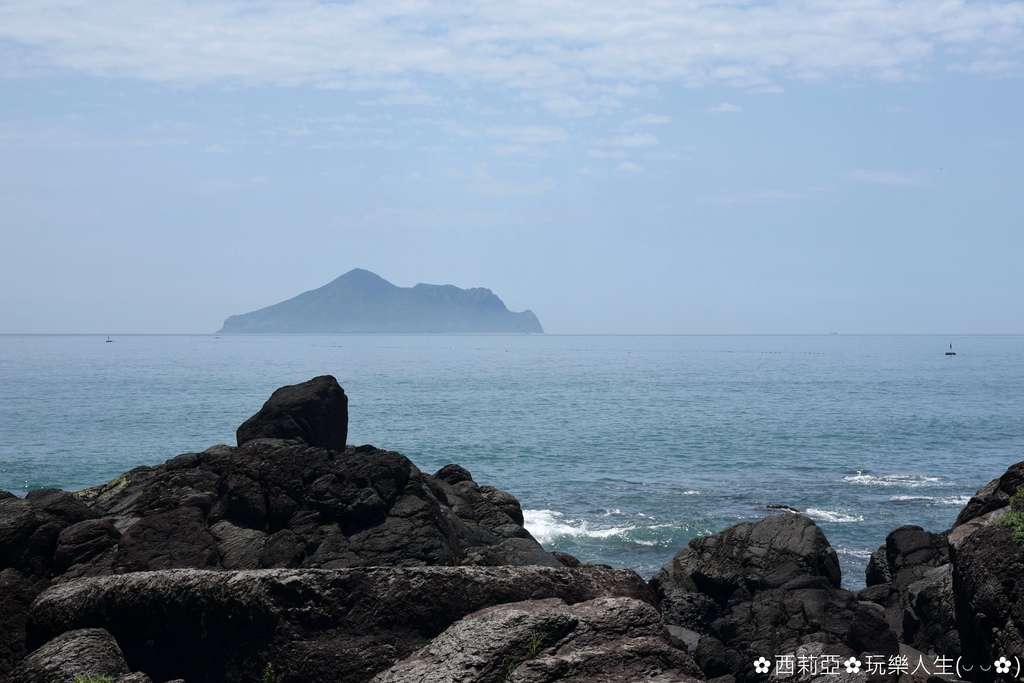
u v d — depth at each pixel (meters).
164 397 110.25
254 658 9.55
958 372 197.50
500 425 81.25
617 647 8.56
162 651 9.77
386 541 14.44
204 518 15.71
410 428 77.81
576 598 10.79
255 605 9.65
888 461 60.50
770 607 18.89
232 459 16.25
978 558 9.52
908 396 122.44
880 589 20.97
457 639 8.86
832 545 35.69
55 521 14.96
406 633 9.80
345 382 151.88
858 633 14.66
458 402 107.75
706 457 62.03
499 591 10.34
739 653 17.47
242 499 15.46
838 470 56.38
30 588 13.06
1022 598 8.59
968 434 76.44
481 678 8.37
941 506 44.12
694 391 132.38
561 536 37.06
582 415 92.12
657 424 83.69
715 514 41.88
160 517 14.99
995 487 14.80
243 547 14.63
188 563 14.15
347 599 9.87
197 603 9.73
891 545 23.00
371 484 15.34
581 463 58.81
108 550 14.48
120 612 9.92
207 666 9.65
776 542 22.84
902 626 17.75
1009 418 90.38
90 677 8.79
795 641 16.38
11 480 49.34
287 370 194.38
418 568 10.20
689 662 8.48
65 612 10.12
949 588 15.85
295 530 14.89
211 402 102.31
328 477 15.54
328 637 9.66
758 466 57.94
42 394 114.44
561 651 8.62
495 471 55.31
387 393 123.38
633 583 11.30
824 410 100.00
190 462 18.48
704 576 22.73
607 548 35.47
